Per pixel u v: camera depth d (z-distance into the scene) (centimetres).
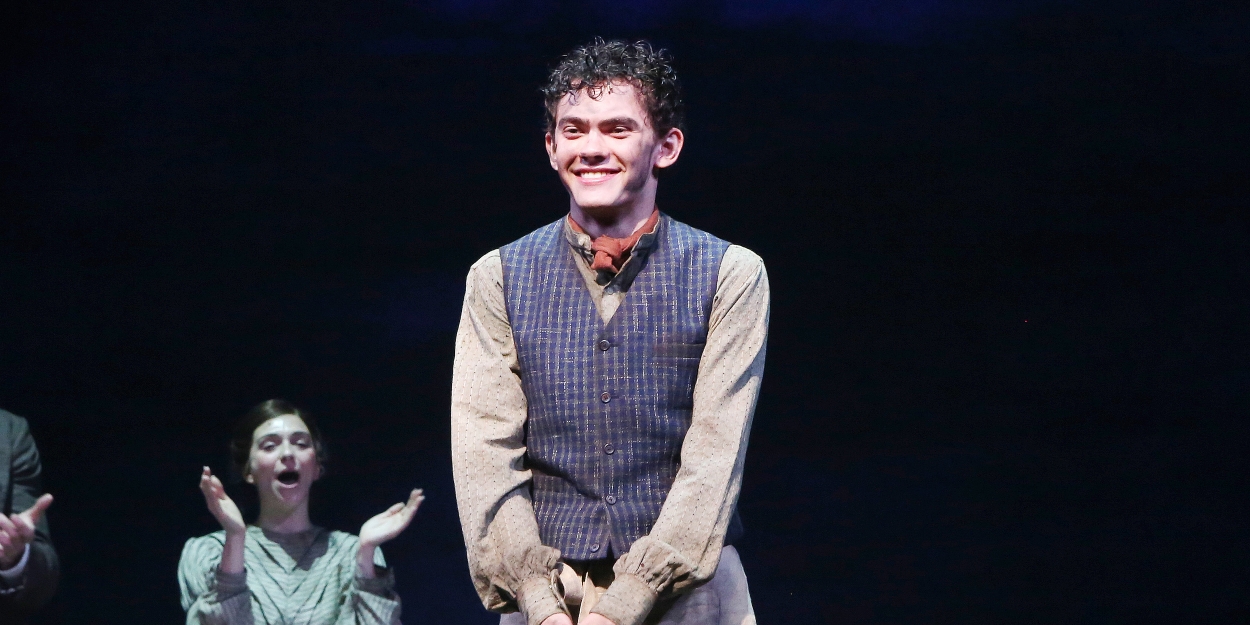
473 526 271
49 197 873
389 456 754
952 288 881
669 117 286
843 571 685
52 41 908
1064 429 782
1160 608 657
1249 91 932
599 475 272
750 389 278
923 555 689
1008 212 918
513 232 911
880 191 941
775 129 973
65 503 722
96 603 676
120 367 797
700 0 1025
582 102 279
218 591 443
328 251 876
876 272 899
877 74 985
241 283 851
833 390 827
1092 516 719
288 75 934
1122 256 889
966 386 819
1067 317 865
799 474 757
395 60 953
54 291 835
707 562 263
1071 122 944
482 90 959
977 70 969
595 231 284
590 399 274
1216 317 851
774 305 888
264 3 944
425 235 902
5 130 886
